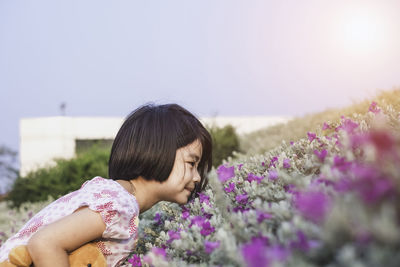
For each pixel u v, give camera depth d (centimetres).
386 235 48
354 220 56
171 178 149
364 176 56
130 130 156
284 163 140
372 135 56
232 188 149
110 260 141
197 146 156
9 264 124
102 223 129
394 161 56
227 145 740
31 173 714
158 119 153
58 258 119
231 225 103
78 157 685
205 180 173
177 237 121
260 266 56
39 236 120
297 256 60
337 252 58
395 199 53
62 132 1537
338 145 126
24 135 1560
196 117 165
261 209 97
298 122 768
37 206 492
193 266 101
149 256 108
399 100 286
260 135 902
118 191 138
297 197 93
